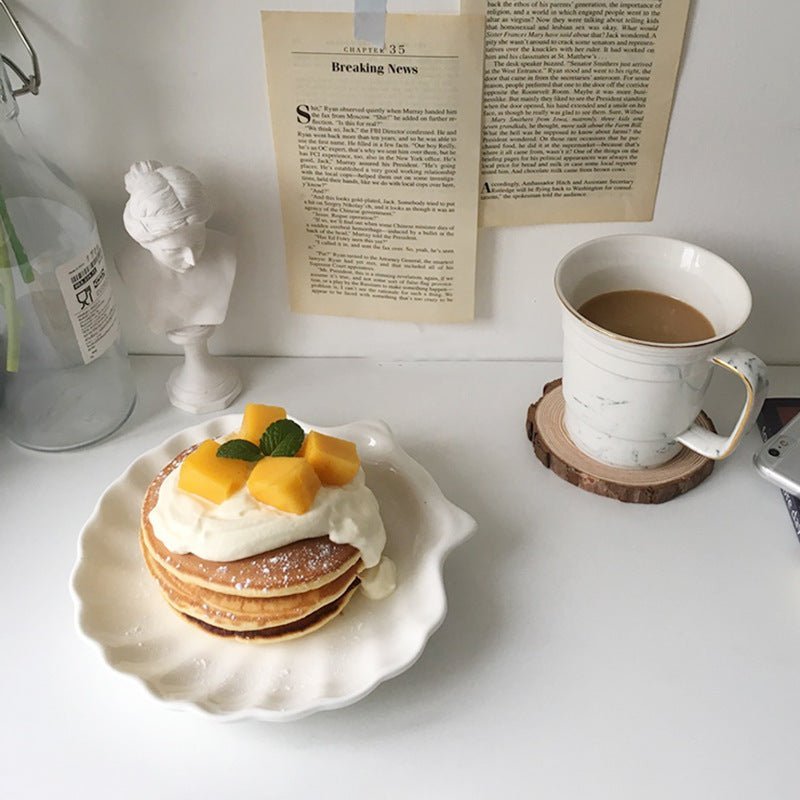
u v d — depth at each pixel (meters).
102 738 0.41
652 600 0.45
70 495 0.50
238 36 0.45
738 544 0.48
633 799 0.39
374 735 0.41
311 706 0.39
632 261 0.49
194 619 0.43
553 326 0.57
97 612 0.43
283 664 0.42
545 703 0.42
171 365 0.58
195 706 0.39
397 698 0.42
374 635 0.43
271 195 0.51
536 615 0.45
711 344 0.43
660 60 0.46
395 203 0.51
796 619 0.45
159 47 0.46
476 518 0.49
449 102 0.47
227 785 0.39
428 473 0.49
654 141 0.49
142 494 0.48
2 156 0.45
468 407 0.55
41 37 0.45
